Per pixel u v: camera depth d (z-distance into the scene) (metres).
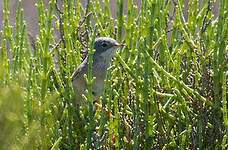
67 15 14.91
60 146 13.86
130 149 13.03
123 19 15.31
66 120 13.75
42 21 14.38
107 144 13.37
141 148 13.70
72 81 15.46
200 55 13.37
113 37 16.41
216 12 22.11
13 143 10.16
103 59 15.27
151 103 12.74
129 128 13.11
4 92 9.80
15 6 22.41
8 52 16.97
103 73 15.37
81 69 15.17
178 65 14.16
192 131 13.05
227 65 12.57
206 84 13.31
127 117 14.10
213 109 13.18
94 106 15.88
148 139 12.94
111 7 22.11
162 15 14.88
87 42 16.33
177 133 13.83
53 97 13.07
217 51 12.77
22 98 10.04
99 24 15.88
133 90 14.86
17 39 14.40
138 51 12.94
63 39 15.22
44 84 13.20
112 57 16.08
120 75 13.79
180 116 13.56
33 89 12.84
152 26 12.53
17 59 13.33
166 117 13.70
